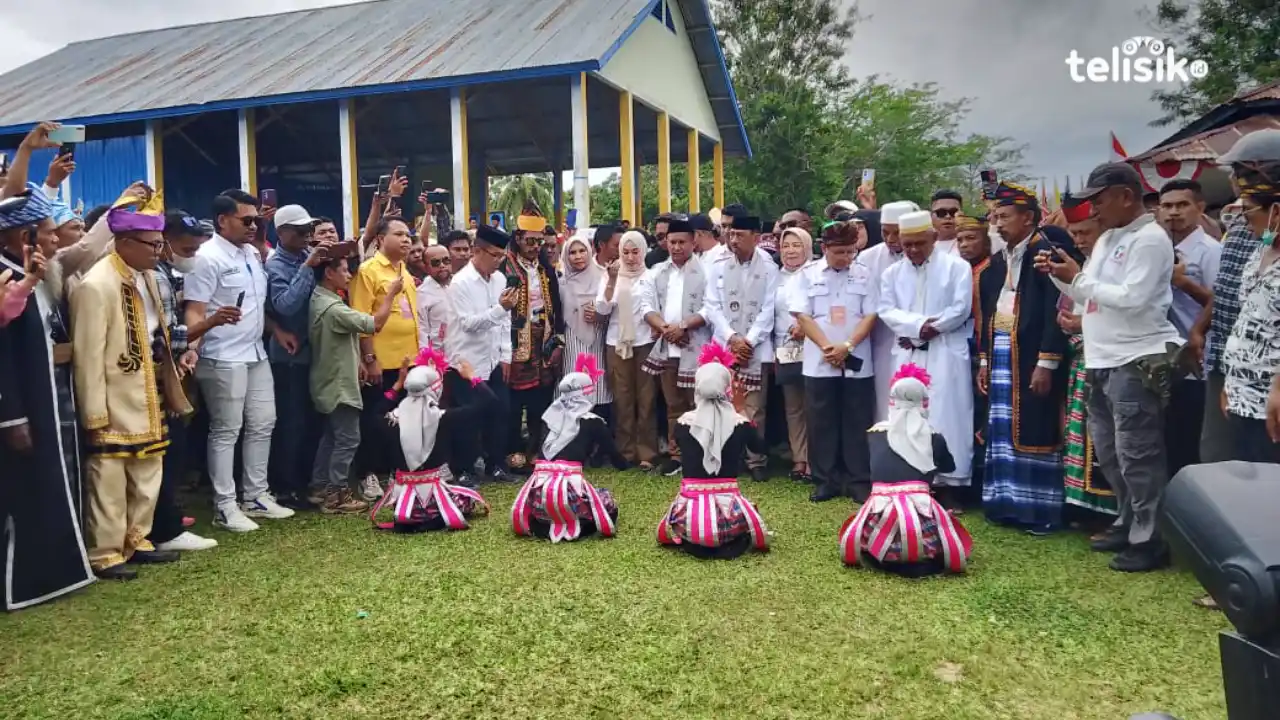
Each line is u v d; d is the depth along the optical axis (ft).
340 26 61.62
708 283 22.36
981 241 19.71
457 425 18.57
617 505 19.79
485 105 60.39
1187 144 32.07
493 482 22.63
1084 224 16.43
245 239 18.42
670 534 16.29
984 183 18.93
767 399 23.99
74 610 13.80
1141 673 11.25
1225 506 4.44
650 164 75.61
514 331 23.16
